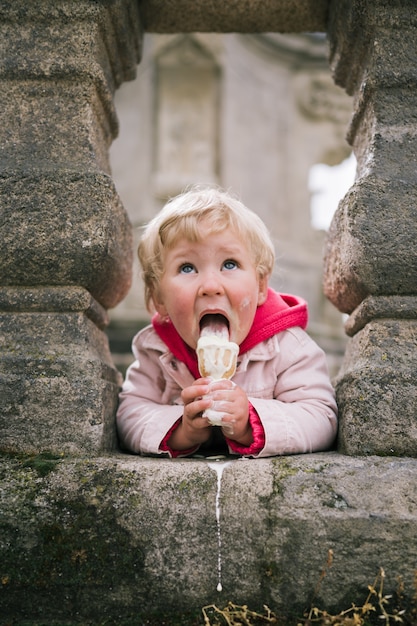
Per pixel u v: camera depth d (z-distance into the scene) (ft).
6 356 6.02
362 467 5.41
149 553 5.15
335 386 6.90
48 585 5.14
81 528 5.22
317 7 8.10
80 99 6.62
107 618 5.10
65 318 6.23
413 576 4.98
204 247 6.45
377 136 6.46
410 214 6.13
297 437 6.01
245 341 6.80
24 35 6.66
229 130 32.71
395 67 6.55
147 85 32.89
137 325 27.66
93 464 5.50
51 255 6.20
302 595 5.02
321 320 33.09
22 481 5.43
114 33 7.29
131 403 6.85
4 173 6.28
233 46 33.12
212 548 5.13
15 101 6.60
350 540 5.05
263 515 5.14
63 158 6.49
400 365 5.95
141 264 7.30
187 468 5.41
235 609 5.01
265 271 7.04
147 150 32.55
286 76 34.83
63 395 5.89
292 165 34.19
